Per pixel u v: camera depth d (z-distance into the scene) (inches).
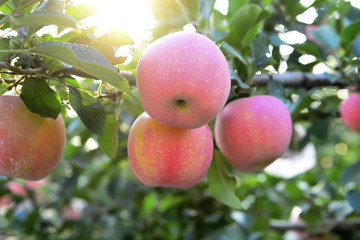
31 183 38.7
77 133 29.3
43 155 17.5
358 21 23.5
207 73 14.7
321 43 24.4
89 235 38.0
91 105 16.7
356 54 24.5
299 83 23.0
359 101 27.6
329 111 31.2
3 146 16.5
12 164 16.9
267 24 27.1
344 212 30.4
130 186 39.2
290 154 39.5
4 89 18.6
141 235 37.2
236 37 21.3
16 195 37.1
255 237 30.2
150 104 15.2
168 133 16.9
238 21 22.0
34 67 16.3
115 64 16.4
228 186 19.9
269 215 35.6
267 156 18.7
